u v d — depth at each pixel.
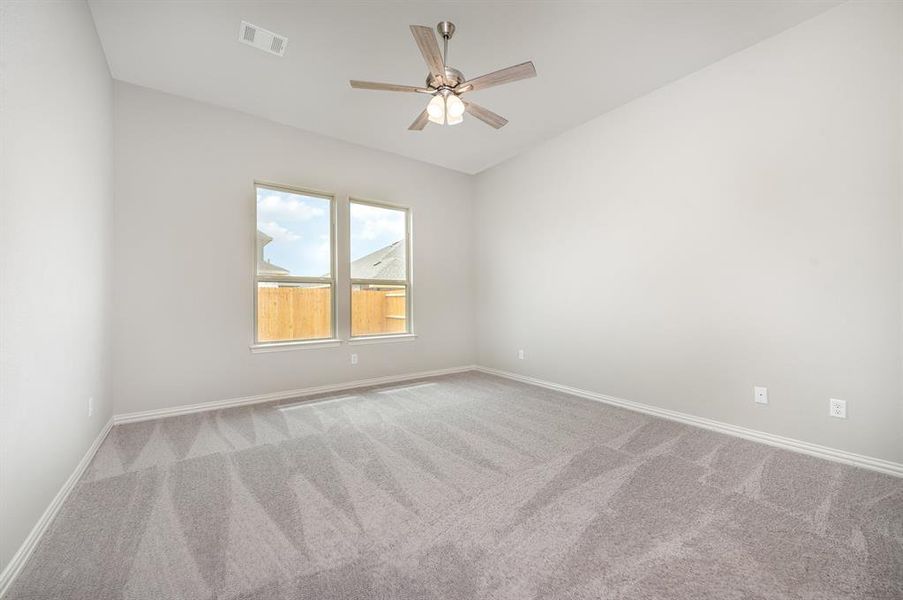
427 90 2.43
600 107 3.61
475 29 2.55
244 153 3.70
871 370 2.26
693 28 2.54
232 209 3.63
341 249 4.30
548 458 2.43
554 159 4.29
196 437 2.80
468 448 2.59
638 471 2.24
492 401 3.80
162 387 3.28
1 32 1.32
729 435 2.84
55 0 1.83
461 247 5.39
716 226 2.93
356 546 1.56
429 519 1.75
